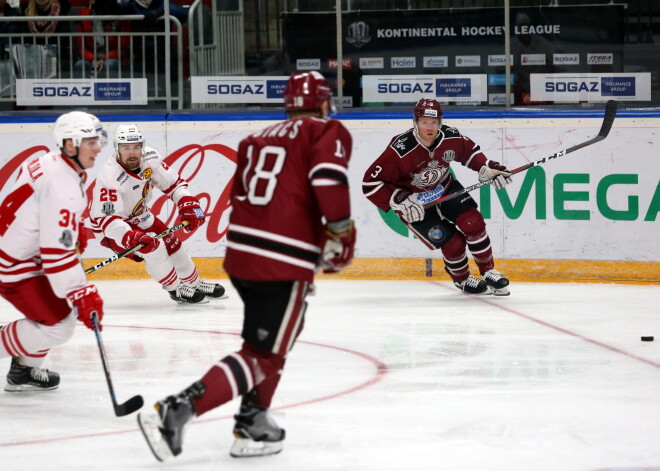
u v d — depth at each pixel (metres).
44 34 20.22
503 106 19.39
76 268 8.73
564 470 7.05
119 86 20.19
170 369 10.95
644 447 7.64
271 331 7.23
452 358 11.35
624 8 19.11
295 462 7.37
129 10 20.47
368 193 15.77
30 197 8.93
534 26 19.30
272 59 20.00
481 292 16.52
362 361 11.23
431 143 15.59
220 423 8.55
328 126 7.22
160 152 19.27
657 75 19.17
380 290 17.47
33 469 7.26
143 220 15.99
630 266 18.05
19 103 20.25
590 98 19.36
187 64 20.22
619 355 11.47
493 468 7.12
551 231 18.33
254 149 7.43
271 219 7.18
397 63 19.69
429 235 16.09
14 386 9.91
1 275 9.21
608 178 18.05
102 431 8.39
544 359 11.27
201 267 19.22
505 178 15.73
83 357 11.66
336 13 19.55
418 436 8.03
